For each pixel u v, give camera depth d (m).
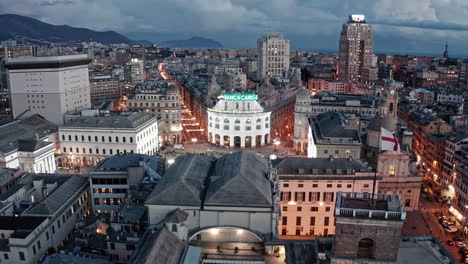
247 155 111.69
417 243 69.75
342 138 156.25
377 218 54.34
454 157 151.25
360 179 123.06
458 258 110.88
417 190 137.50
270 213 89.06
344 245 56.72
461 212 133.12
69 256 83.69
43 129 198.50
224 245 90.12
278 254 85.56
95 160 195.00
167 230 79.94
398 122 199.00
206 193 94.31
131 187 117.25
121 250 95.81
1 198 115.19
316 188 123.44
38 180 126.56
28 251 95.00
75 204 123.12
